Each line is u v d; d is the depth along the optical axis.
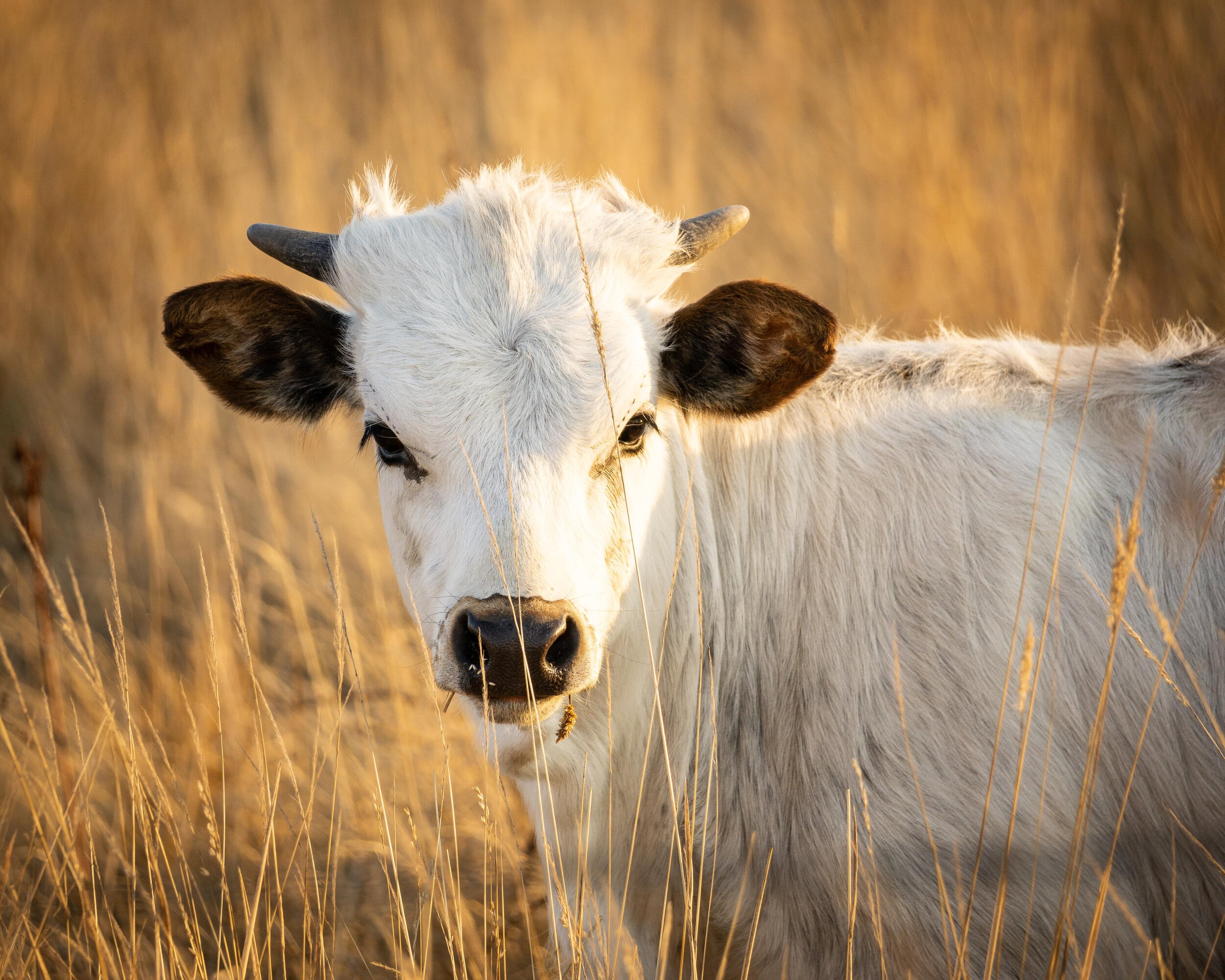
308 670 16.91
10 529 20.30
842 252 19.19
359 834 13.95
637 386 9.52
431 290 9.68
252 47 31.53
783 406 10.22
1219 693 10.20
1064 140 23.61
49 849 11.69
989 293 21.19
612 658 9.81
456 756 14.75
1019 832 9.66
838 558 10.56
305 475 20.75
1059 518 10.43
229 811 14.55
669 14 33.28
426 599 9.48
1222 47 23.83
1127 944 9.77
